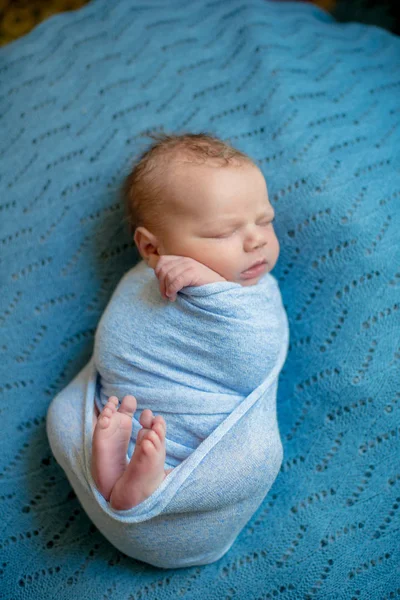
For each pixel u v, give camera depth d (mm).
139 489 763
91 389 918
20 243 1062
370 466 944
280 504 954
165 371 869
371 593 873
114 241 1074
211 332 848
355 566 890
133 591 911
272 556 918
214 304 835
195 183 861
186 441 858
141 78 1141
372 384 963
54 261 1062
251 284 908
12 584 938
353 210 1011
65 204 1074
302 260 1026
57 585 928
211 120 1103
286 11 1256
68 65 1155
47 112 1121
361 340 980
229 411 859
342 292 1000
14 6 1521
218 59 1154
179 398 853
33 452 1005
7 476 988
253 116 1094
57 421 896
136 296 922
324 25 1255
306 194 1025
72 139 1104
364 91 1132
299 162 1043
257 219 894
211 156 880
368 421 961
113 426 774
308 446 979
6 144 1108
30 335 1044
